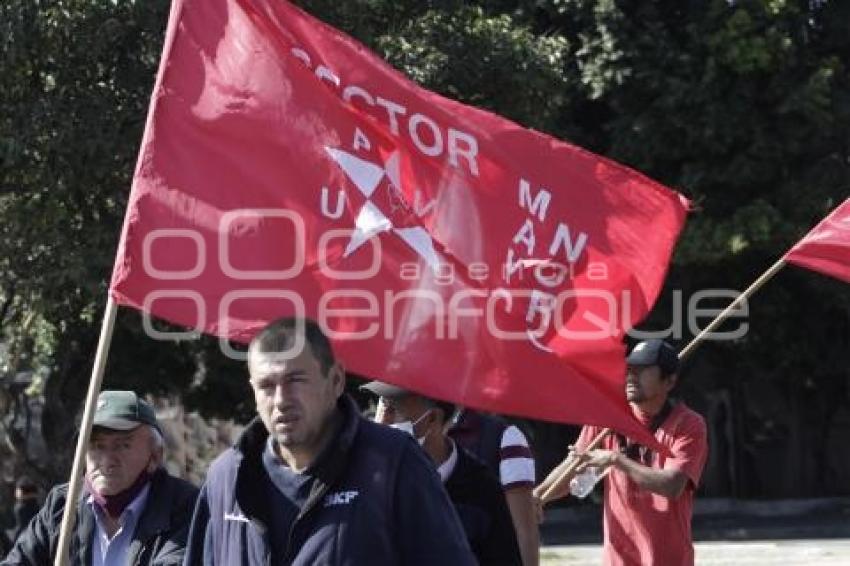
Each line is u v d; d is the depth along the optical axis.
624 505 22.34
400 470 12.38
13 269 42.81
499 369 15.59
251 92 15.51
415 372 15.36
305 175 15.52
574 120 70.38
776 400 79.12
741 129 66.62
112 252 41.44
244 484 12.53
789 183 67.50
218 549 12.70
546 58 49.50
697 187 67.44
